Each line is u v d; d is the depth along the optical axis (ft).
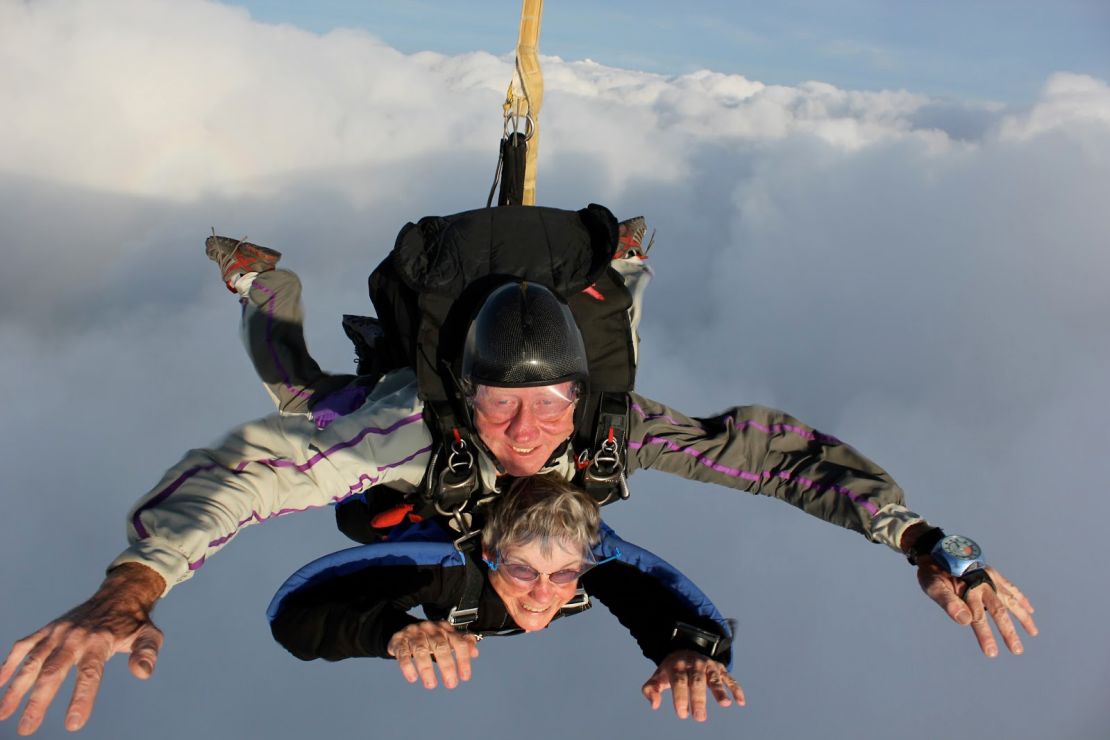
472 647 3.92
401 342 4.72
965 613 4.07
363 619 4.11
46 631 3.19
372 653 4.10
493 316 4.09
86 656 3.16
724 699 3.92
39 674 3.06
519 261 4.42
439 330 4.37
